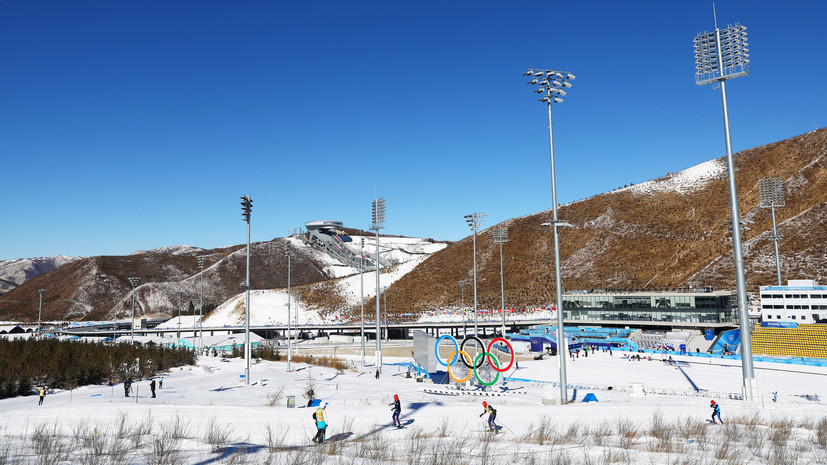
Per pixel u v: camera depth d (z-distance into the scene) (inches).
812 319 3516.2
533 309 5757.9
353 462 668.7
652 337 3969.0
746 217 6688.0
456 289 6894.7
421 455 725.9
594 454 738.8
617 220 7805.1
